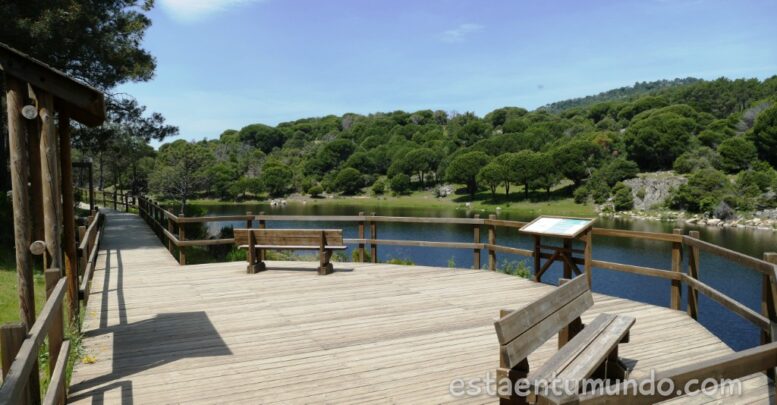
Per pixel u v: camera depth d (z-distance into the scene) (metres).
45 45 12.78
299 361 4.50
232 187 91.38
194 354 4.70
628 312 6.12
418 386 3.95
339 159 110.38
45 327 2.63
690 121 74.12
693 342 5.00
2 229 11.48
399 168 98.62
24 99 4.21
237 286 7.63
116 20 16.59
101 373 4.25
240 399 3.74
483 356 4.61
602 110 120.69
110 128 19.52
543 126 102.25
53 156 4.31
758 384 3.96
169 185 55.53
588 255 7.02
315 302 6.62
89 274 6.64
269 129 150.25
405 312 6.11
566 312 3.69
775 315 3.95
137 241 14.72
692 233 5.92
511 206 72.25
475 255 9.01
